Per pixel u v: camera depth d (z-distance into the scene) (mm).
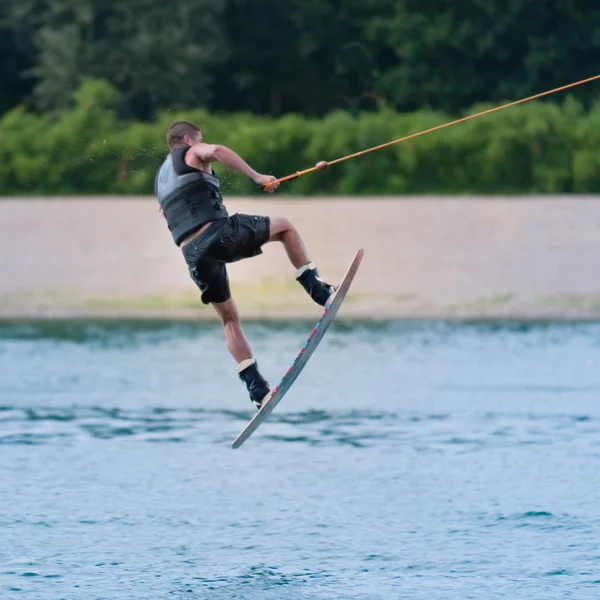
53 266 89250
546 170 110312
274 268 86938
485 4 173250
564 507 34062
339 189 111125
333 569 28906
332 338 68688
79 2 170500
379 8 183250
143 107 176375
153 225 99125
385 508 34188
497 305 80812
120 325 75750
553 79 179625
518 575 28266
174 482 37438
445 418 46812
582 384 53719
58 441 43438
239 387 54500
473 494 35594
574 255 89562
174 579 28266
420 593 27141
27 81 192125
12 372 58406
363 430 44906
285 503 34906
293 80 193750
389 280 85062
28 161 112375
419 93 180125
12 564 29422
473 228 96000
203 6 173375
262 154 110312
